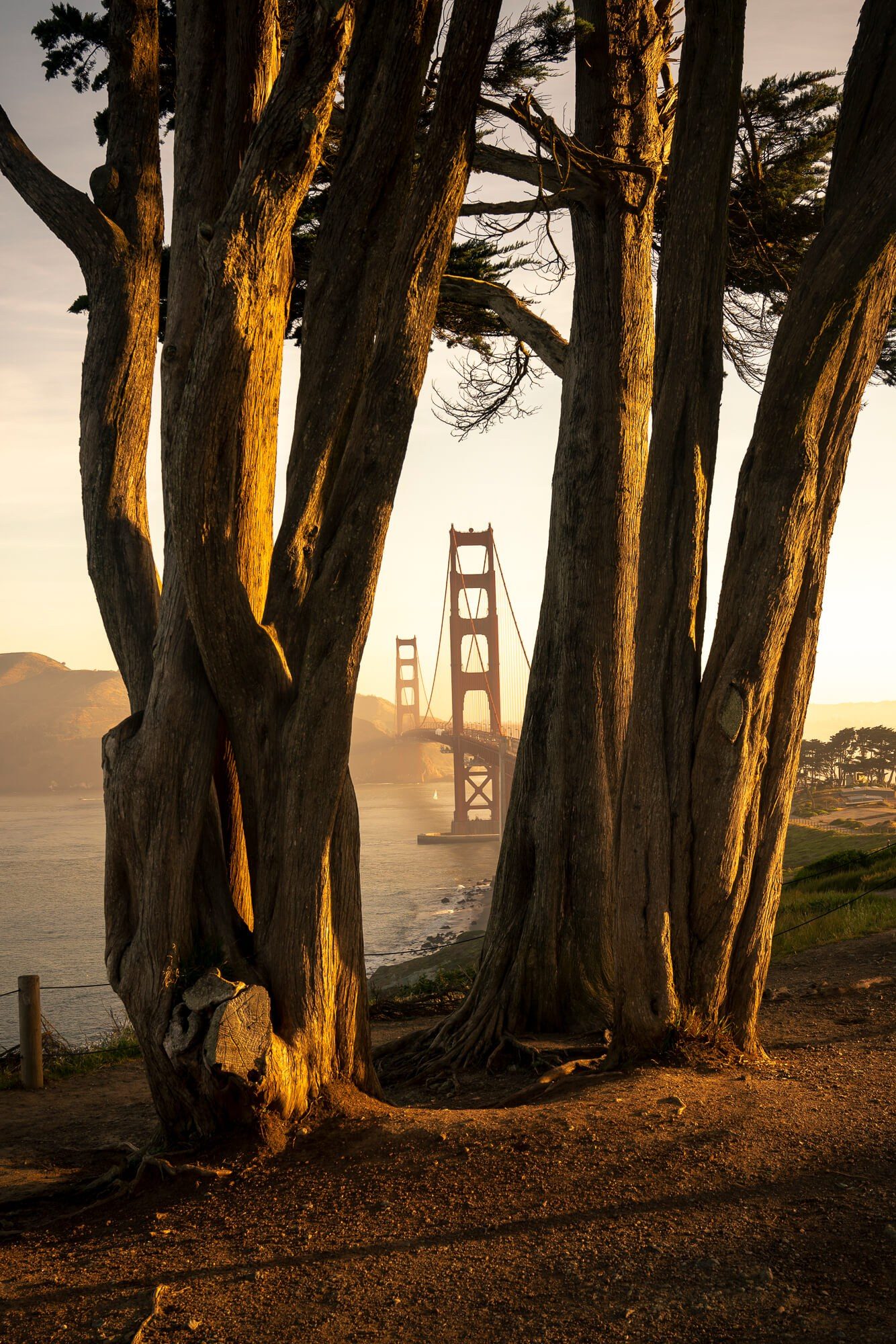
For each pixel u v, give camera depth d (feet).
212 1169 13.91
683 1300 9.30
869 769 344.69
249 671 15.49
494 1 16.76
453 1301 9.76
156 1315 9.92
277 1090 14.69
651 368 25.48
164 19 22.63
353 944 16.52
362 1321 9.51
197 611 14.93
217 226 14.51
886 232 17.39
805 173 27.61
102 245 18.22
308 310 16.96
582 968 23.82
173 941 15.20
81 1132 19.75
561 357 27.27
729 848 18.26
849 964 31.91
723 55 19.03
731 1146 13.12
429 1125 14.87
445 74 16.98
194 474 14.30
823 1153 12.71
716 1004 18.69
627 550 24.85
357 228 16.75
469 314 31.07
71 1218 13.53
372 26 16.62
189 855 15.42
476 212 26.17
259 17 17.88
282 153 14.44
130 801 15.34
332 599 15.88
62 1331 9.84
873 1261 9.70
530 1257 10.54
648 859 18.47
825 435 18.17
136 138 18.94
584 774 24.44
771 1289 9.34
